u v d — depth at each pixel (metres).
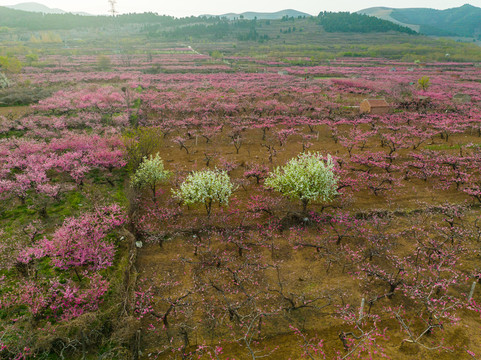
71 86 62.56
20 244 13.23
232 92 62.78
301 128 36.66
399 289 12.20
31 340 9.11
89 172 21.56
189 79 79.88
